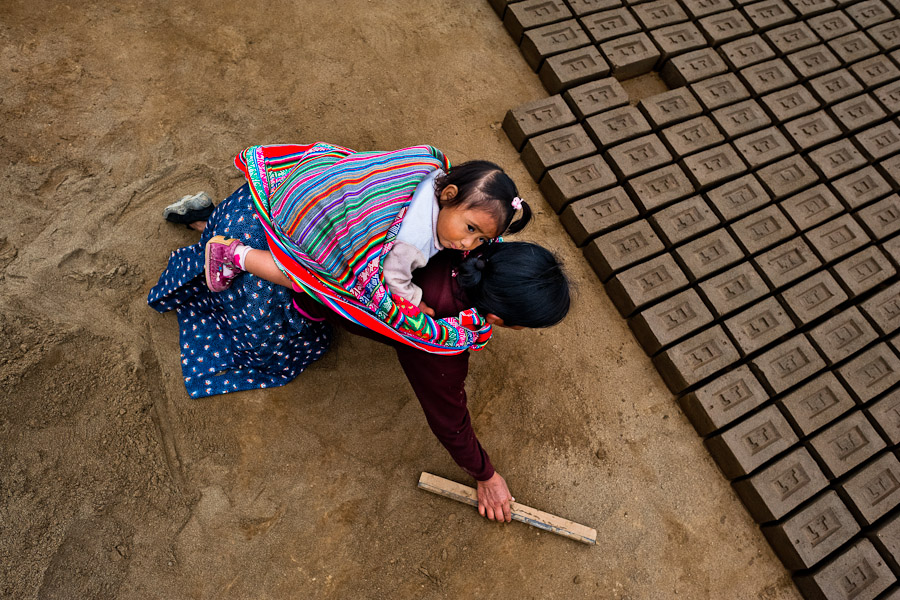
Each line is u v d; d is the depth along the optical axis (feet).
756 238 9.60
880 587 7.73
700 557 7.95
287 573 6.99
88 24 9.70
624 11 11.23
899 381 8.94
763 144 10.37
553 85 10.77
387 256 4.86
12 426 6.86
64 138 8.73
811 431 8.46
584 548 7.71
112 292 7.86
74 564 6.52
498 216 4.56
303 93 10.00
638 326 8.98
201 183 8.95
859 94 11.37
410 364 5.48
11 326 7.27
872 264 9.74
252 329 6.75
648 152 9.94
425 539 7.41
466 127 10.39
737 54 11.24
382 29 10.95
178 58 9.77
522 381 8.52
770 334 8.98
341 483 7.50
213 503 7.12
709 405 8.39
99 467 6.93
